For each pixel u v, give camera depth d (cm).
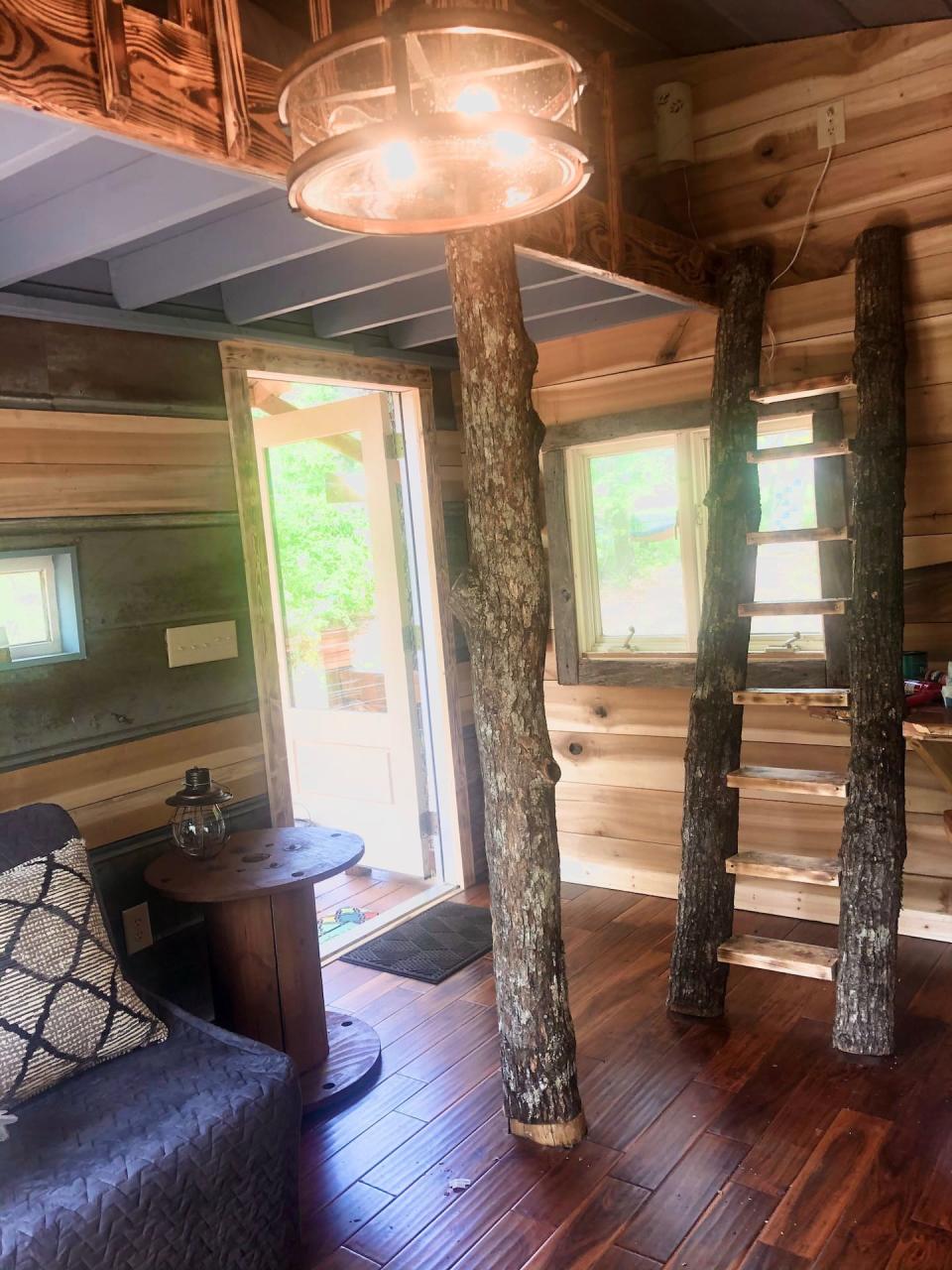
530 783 257
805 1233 220
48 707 286
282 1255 212
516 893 258
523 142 139
